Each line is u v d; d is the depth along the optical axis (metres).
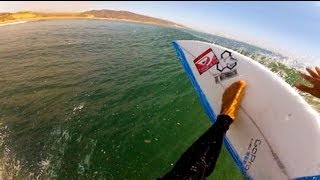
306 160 0.57
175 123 0.87
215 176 0.71
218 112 0.70
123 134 0.82
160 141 0.81
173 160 0.76
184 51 0.79
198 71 0.76
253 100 0.66
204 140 0.58
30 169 0.71
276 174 0.60
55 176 0.70
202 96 0.73
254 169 0.63
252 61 0.71
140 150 0.78
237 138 0.66
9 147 0.77
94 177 0.70
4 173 0.70
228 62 0.73
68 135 0.81
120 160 0.75
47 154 0.75
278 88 0.65
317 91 0.60
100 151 0.77
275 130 0.62
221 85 0.71
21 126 0.83
